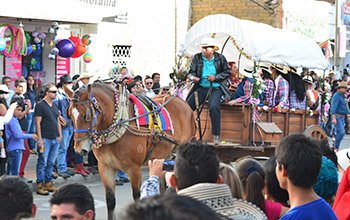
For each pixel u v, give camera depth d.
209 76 12.20
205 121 13.03
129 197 12.71
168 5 22.16
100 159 9.62
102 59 20.06
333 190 5.44
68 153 14.49
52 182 12.96
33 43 17.14
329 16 31.52
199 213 2.08
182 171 3.88
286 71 14.13
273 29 14.03
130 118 9.67
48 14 15.28
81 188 4.29
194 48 14.34
